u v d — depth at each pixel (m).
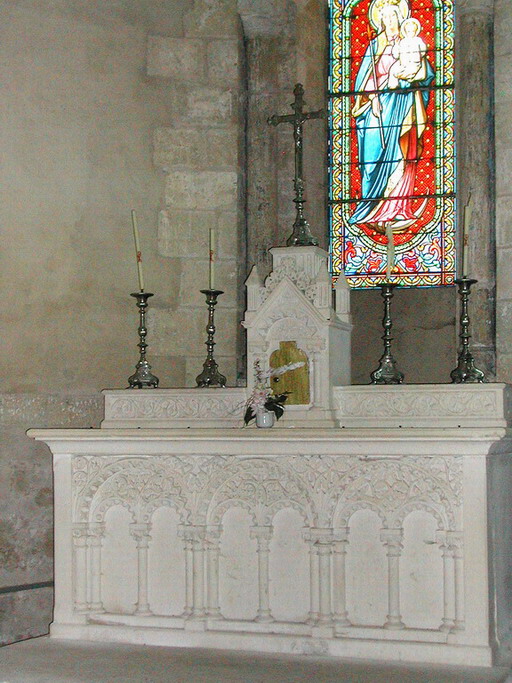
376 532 5.55
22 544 7.27
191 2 8.45
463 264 6.20
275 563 5.70
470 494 5.35
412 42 8.80
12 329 7.32
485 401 5.60
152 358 8.09
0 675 5.26
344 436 5.47
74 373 7.63
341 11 8.94
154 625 5.85
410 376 8.45
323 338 5.83
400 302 8.54
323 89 8.83
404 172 8.71
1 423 7.21
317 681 5.05
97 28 7.94
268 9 8.45
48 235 7.56
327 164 8.84
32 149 7.51
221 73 8.42
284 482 5.68
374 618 5.54
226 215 8.34
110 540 6.01
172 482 5.88
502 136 7.82
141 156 8.15
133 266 8.03
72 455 6.05
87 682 5.13
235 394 6.03
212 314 6.67
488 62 7.89
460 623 5.33
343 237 8.77
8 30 7.43
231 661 5.44
